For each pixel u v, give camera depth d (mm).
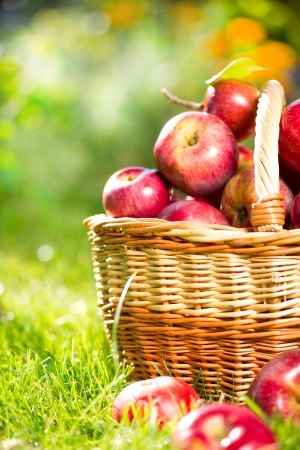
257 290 1219
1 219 2387
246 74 1387
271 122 1239
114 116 2932
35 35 2832
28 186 2664
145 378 1288
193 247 1224
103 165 2955
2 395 1224
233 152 1330
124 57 3072
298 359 1170
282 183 1321
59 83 2484
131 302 1258
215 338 1236
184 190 1335
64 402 1229
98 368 1277
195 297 1229
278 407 1150
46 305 1618
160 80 2904
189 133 1334
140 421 1146
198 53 2807
